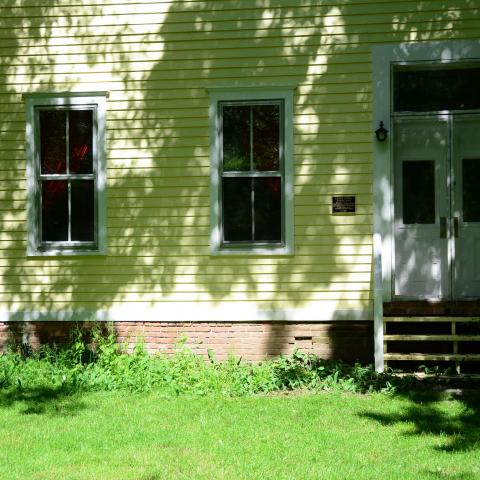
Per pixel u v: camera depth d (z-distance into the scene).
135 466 5.54
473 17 9.03
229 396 7.89
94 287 9.55
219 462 5.62
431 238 9.36
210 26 9.39
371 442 6.12
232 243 9.40
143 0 9.49
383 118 9.12
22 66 9.63
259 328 9.35
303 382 8.34
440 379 8.13
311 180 9.23
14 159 9.63
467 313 8.79
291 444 6.09
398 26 9.12
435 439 6.18
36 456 5.81
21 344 9.63
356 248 9.16
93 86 9.55
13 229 9.62
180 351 9.37
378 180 9.09
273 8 9.30
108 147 9.52
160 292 9.46
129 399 7.78
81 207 9.63
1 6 9.63
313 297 9.23
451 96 9.34
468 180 9.34
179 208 9.44
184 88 9.43
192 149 9.42
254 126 9.40
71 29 9.58
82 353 9.42
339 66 9.20
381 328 8.41
